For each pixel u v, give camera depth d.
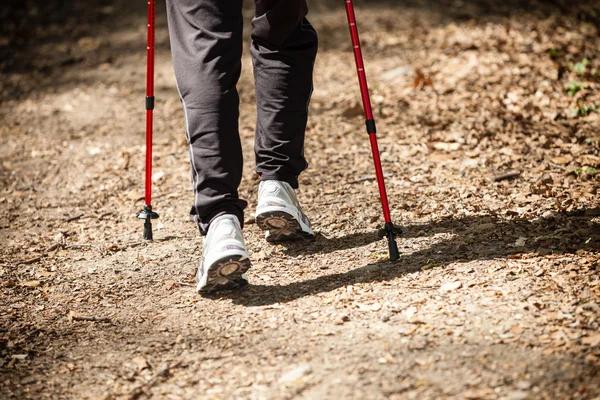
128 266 4.01
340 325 3.04
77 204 5.18
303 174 5.26
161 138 6.39
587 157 4.96
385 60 8.13
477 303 3.08
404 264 3.60
